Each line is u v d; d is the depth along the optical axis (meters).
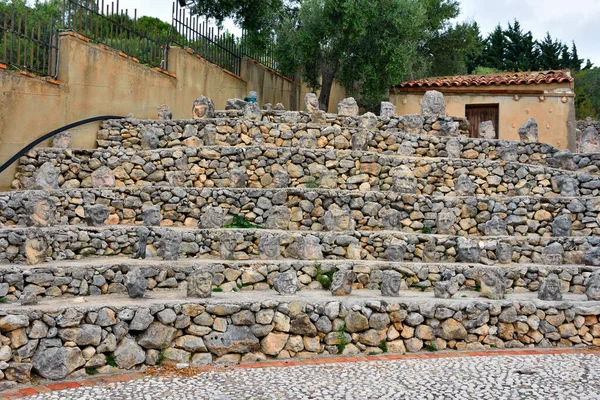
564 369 9.65
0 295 10.70
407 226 15.23
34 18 20.81
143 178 16.14
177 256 12.72
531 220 15.54
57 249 12.51
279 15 25.91
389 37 23.97
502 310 11.24
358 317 10.55
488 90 23.36
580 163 18.11
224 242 13.02
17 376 8.49
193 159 16.17
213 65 22.31
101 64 17.88
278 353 10.12
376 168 16.53
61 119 16.73
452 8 34.09
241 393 8.24
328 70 24.83
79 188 15.37
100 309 9.30
